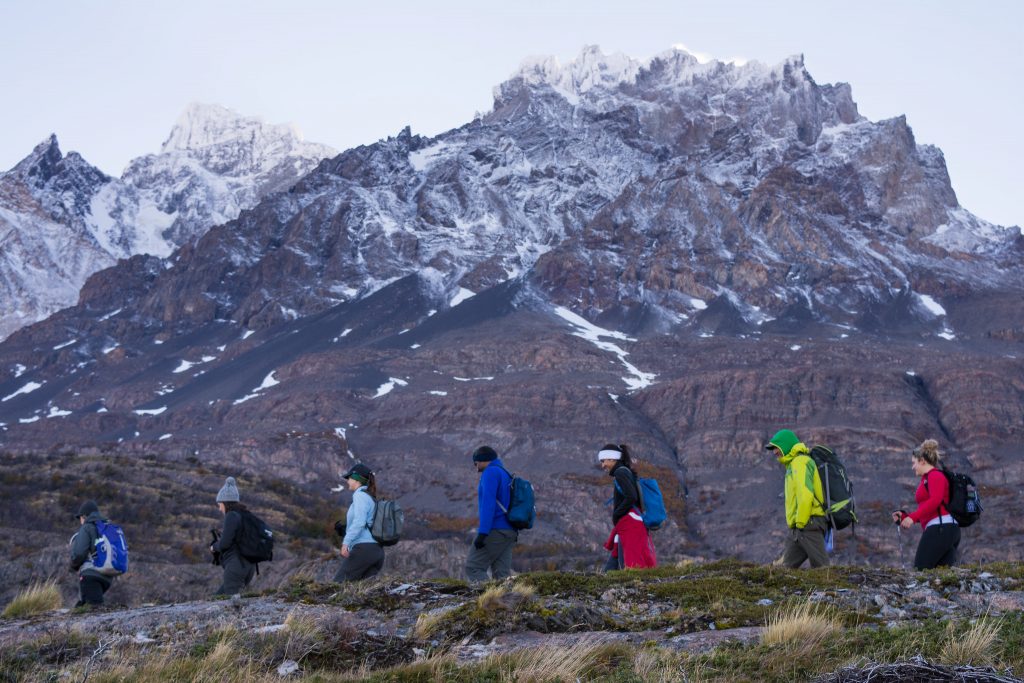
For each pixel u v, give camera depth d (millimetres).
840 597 12406
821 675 7715
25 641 10500
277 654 9945
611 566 18031
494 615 11227
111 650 9977
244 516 15844
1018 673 7984
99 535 16047
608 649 9461
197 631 10945
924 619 11000
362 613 12141
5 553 56719
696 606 12297
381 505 15172
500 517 15617
